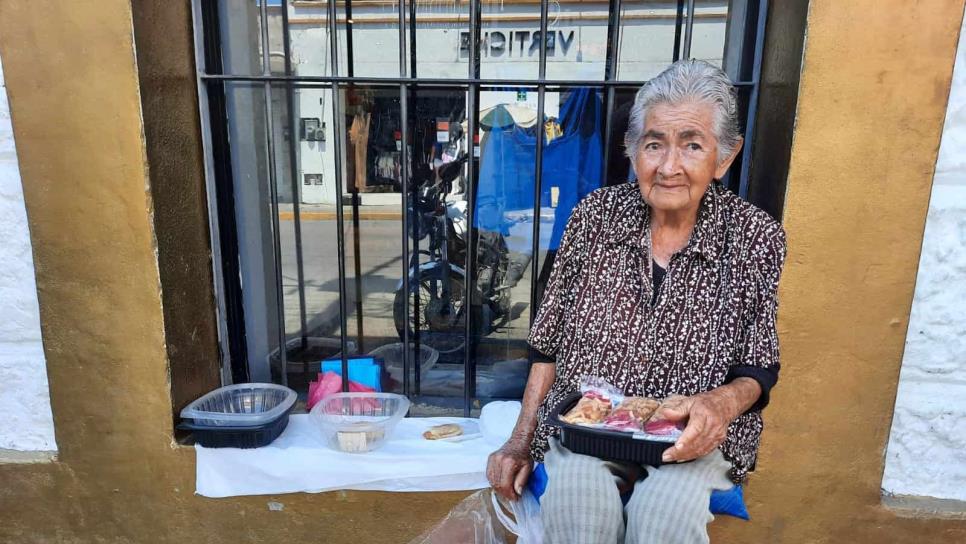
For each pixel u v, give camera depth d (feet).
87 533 6.13
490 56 6.36
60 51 5.00
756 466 5.40
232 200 6.40
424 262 7.04
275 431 5.80
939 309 5.08
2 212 5.46
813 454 5.33
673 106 3.89
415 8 6.30
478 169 6.59
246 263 6.63
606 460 4.05
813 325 5.05
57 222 5.35
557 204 6.64
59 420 5.82
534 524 4.85
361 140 6.63
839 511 5.44
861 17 4.48
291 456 5.67
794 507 5.46
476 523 5.67
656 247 4.34
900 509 5.37
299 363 7.06
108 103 5.08
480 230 6.80
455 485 5.64
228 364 6.48
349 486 5.70
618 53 6.19
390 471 5.61
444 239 6.95
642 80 5.84
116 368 5.65
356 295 7.13
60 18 4.95
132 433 5.80
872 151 4.70
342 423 5.72
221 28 6.01
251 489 5.79
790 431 5.29
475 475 5.59
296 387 6.98
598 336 4.36
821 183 4.78
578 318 4.45
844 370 5.13
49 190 5.28
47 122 5.14
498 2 6.18
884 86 4.58
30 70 5.04
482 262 6.89
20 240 5.53
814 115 4.67
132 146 5.15
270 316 6.96
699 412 3.71
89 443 5.86
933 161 4.67
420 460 5.58
